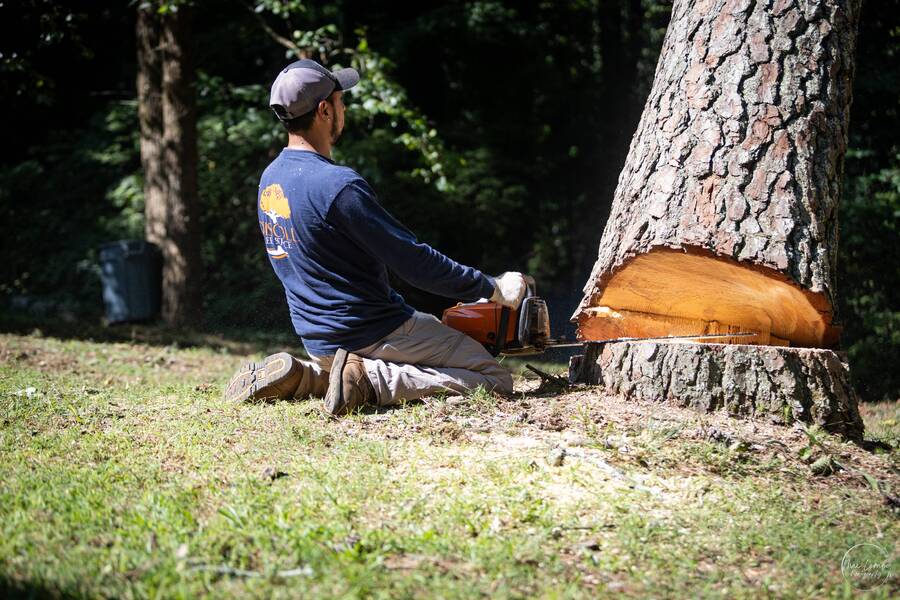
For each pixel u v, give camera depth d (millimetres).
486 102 16531
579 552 2645
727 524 2912
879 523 3021
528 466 3230
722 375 3818
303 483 3047
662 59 4293
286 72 4012
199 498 2916
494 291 4062
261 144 13242
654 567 2578
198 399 4586
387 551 2535
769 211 3736
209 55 14398
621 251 4047
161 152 12047
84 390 4797
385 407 4066
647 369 3963
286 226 4023
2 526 2623
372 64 11062
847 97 4035
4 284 14484
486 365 4227
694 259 3844
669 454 3414
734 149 3836
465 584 2361
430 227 13945
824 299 3689
